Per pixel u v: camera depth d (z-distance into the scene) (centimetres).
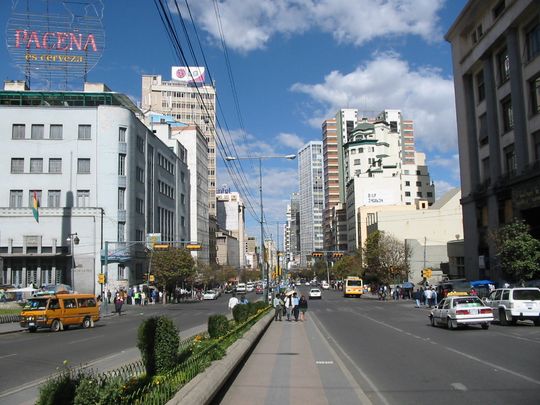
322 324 3022
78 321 3231
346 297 7950
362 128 16088
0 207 6356
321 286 12862
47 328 3119
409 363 1419
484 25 4881
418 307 4953
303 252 16250
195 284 9638
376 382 1145
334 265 12594
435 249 8400
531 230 4022
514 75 4241
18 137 6569
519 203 4106
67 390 541
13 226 6325
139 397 630
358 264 10200
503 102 4631
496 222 4559
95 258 6353
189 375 830
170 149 8975
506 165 4581
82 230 6378
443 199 10000
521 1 4022
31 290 5003
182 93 14325
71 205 6450
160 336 880
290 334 2402
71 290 5278
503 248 3556
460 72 5384
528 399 933
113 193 6581
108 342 2272
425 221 9431
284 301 3672
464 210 5231
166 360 872
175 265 6875
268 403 943
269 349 1802
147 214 7506
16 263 6228
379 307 5028
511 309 2616
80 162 6619
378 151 15575
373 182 12862
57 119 6638
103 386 584
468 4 4984
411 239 8462
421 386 1082
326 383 1142
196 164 11100
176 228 9150
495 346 1756
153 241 5769
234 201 18875
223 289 13012
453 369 1292
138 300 6225
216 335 1506
